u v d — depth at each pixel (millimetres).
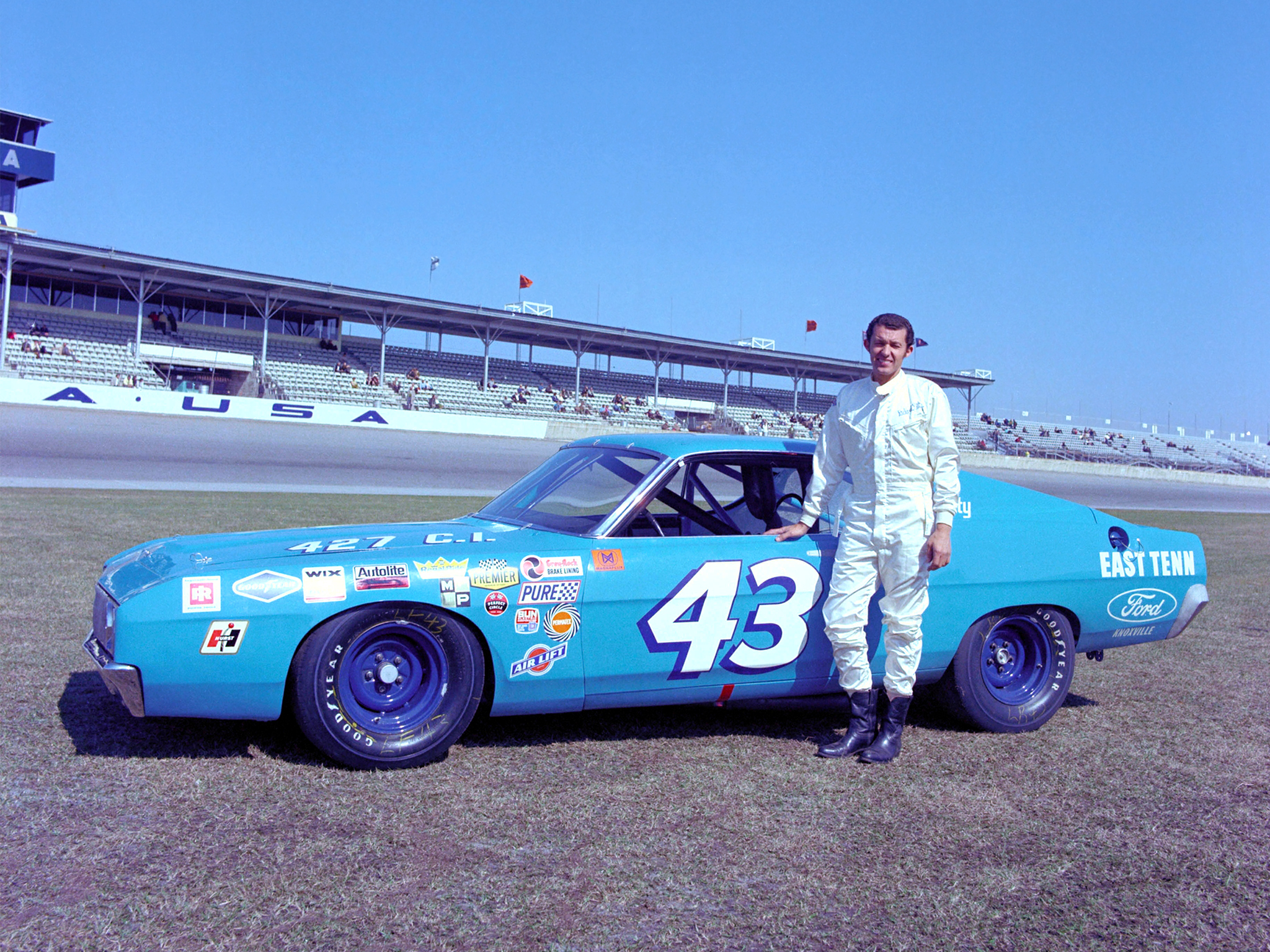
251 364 39844
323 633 3115
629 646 3473
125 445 21375
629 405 50500
